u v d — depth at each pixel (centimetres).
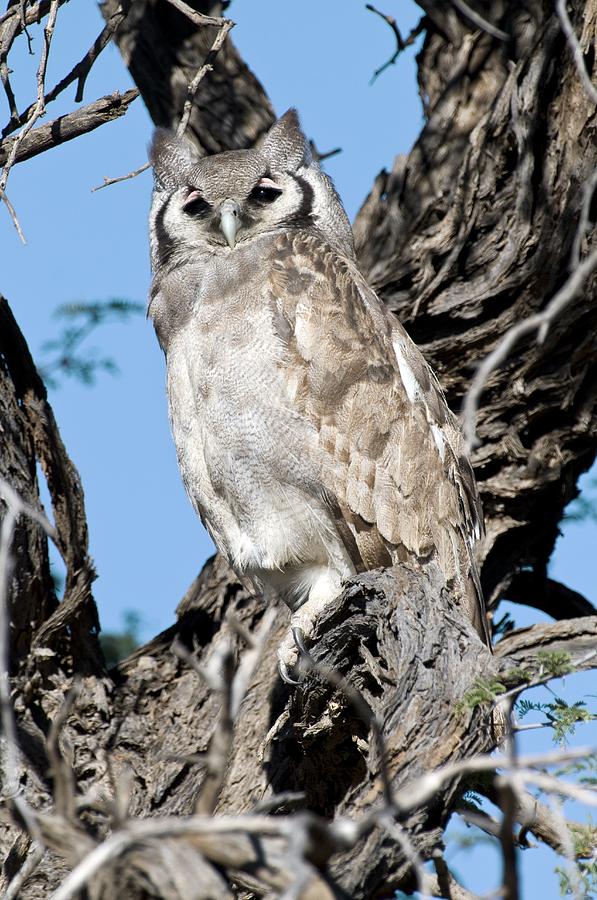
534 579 1301
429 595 850
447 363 1227
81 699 1055
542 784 526
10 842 913
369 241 1320
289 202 1231
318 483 1030
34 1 1128
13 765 762
